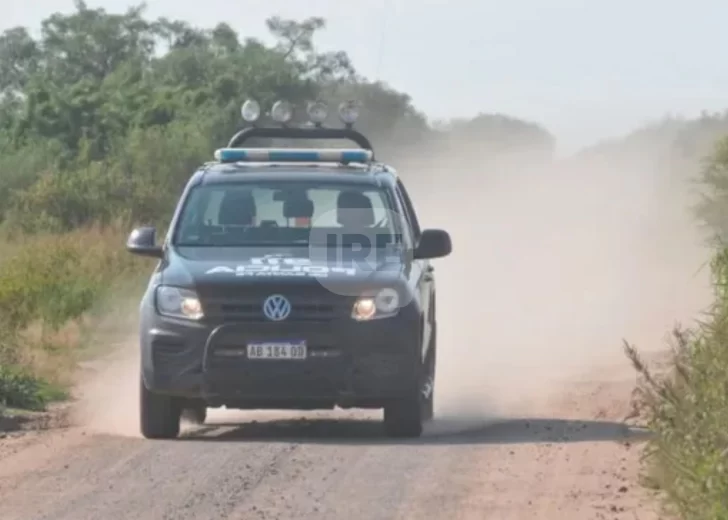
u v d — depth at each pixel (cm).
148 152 13700
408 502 2861
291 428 3903
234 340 3544
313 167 4109
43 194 11888
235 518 2733
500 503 2853
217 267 3650
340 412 4247
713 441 2812
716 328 3691
